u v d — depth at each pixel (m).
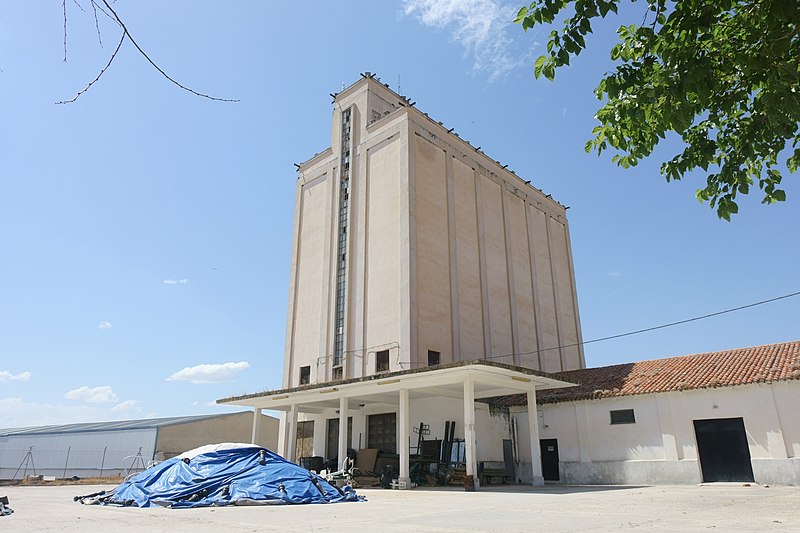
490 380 18.88
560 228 39.47
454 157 30.89
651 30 5.27
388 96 32.94
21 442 43.78
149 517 9.08
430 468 21.12
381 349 25.62
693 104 5.59
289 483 12.38
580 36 5.23
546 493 15.25
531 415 20.25
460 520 8.32
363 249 28.20
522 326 31.81
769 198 6.30
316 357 28.94
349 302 28.02
